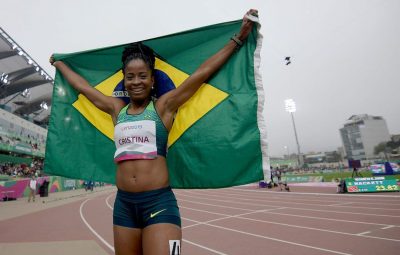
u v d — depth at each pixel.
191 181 2.46
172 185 2.50
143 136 2.01
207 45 2.68
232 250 5.71
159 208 1.88
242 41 2.45
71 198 21.31
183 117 2.54
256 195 20.33
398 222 8.02
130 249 1.96
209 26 2.63
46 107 39.75
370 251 5.29
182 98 2.20
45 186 22.53
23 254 5.57
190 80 2.23
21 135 30.83
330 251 5.40
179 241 1.86
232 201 16.42
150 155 1.98
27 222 9.82
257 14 2.40
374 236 6.43
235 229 7.86
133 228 1.96
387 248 5.43
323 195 16.98
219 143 2.45
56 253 5.62
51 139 2.79
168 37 2.69
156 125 2.05
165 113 2.14
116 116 2.30
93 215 11.55
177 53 2.70
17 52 27.17
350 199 14.05
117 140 2.08
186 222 9.27
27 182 21.70
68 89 2.90
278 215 10.23
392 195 14.48
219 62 2.34
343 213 9.96
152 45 2.72
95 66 2.91
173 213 1.91
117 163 2.08
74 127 2.82
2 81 30.30
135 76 2.11
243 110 2.44
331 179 30.55
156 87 2.62
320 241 6.17
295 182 30.94
